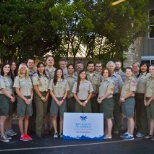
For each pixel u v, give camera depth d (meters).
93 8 11.59
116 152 6.40
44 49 12.86
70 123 7.60
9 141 7.33
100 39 12.41
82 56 12.81
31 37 11.70
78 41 12.30
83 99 7.75
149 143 7.18
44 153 6.30
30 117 8.11
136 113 8.09
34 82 7.48
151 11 17.98
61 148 6.71
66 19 10.48
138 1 11.73
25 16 10.85
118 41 12.05
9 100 7.42
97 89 8.04
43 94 7.64
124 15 11.42
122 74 8.47
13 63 7.71
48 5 11.19
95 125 7.59
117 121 8.20
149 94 7.56
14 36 10.98
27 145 6.95
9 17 10.88
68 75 8.08
